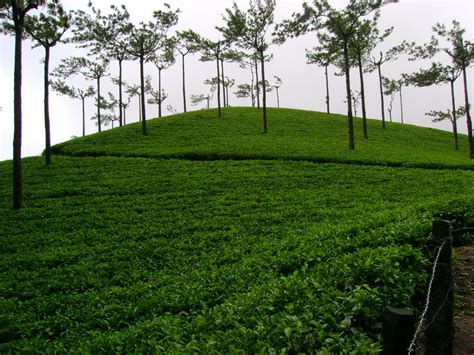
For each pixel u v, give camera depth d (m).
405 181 26.86
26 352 9.47
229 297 10.39
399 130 62.22
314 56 63.00
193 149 39.00
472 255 11.48
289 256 12.13
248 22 47.69
